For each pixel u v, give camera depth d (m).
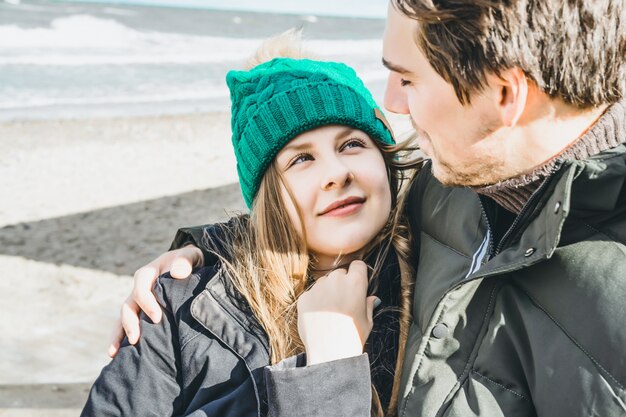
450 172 1.34
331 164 1.67
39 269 5.05
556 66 1.17
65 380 3.43
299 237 1.72
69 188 7.38
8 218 6.31
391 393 1.59
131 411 1.61
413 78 1.30
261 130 1.76
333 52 23.27
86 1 59.97
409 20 1.28
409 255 1.71
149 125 10.79
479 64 1.20
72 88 14.68
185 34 31.62
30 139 9.70
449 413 1.30
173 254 1.88
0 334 4.00
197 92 14.81
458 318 1.37
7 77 15.57
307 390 1.38
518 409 1.28
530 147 1.25
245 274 1.72
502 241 1.37
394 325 1.64
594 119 1.24
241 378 1.61
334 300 1.53
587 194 1.22
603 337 1.15
